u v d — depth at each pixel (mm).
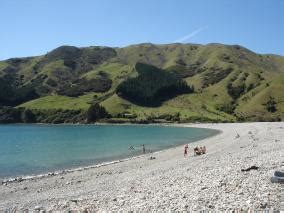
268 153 42312
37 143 110562
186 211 17375
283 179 22250
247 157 40250
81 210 20281
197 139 110188
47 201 27062
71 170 49438
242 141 77750
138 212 18266
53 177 42625
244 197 18922
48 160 66312
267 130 116375
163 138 120500
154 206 19125
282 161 32344
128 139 119250
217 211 16672
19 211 22891
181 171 35969
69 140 120688
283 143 58469
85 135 147625
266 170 27766
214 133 138500
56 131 181750
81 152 80312
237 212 16219
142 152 75625
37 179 41438
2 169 55250
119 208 19672
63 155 74625
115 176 39812
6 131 187125
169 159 55438
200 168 36000
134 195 23828
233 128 162750
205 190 22141
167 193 22906
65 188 34031
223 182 23938
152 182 30578
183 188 24141
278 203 17250
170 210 17859
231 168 31109
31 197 30297
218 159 43156
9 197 31312
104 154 74625
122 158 65875
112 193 26906
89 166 54875
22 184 38188
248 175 25953
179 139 113812
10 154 78438
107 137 132750
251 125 172375
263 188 20844
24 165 59812
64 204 23188
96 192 29203
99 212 19094
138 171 42438
